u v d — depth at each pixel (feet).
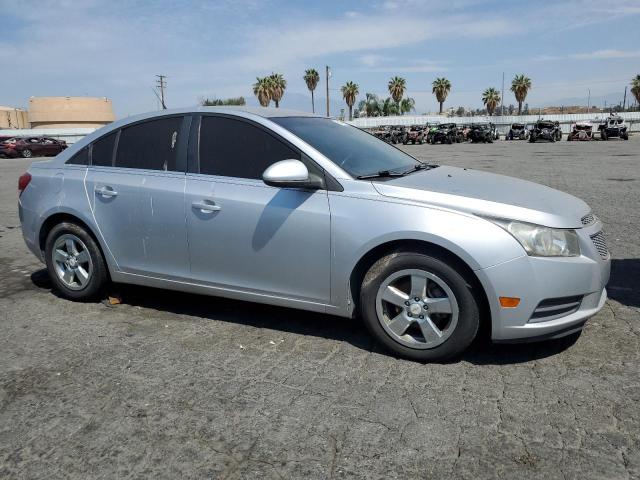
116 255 14.17
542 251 10.23
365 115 245.45
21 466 8.20
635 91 202.59
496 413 9.23
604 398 9.60
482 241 10.18
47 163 15.56
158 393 10.21
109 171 14.26
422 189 11.10
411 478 7.71
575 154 76.89
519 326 10.35
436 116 205.57
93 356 11.86
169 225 13.16
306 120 13.75
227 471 7.96
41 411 9.69
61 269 15.34
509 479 7.63
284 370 11.02
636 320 12.95
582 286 10.48
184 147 13.34
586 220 11.18
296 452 8.36
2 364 11.57
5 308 15.05
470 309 10.51
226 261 12.62
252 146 12.60
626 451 8.13
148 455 8.38
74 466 8.18
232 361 11.48
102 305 15.14
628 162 59.00
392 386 10.25
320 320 13.60
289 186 11.45
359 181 11.41
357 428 8.93
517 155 79.36
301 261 11.76
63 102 218.59
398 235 10.68
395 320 11.18
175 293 15.99
